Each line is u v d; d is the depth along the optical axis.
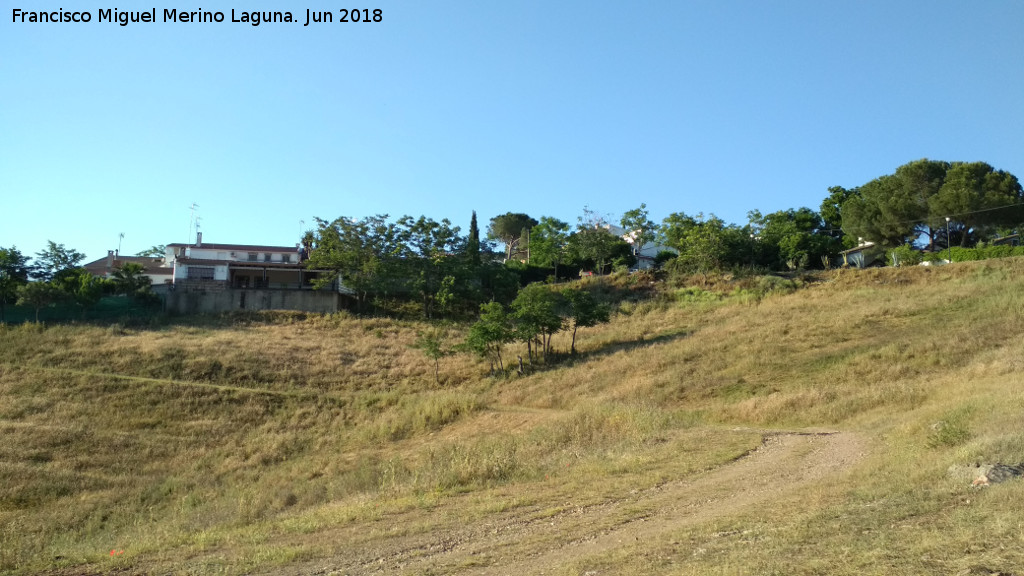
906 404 23.06
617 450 18.97
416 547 10.26
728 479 13.99
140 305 55.97
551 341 47.75
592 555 8.99
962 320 37.00
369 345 48.81
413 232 64.44
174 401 35.16
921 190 65.06
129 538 13.74
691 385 32.53
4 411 32.44
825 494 11.27
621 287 62.75
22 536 16.94
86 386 36.81
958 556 6.82
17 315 51.91
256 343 47.00
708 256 63.12
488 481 15.45
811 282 55.62
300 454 28.48
